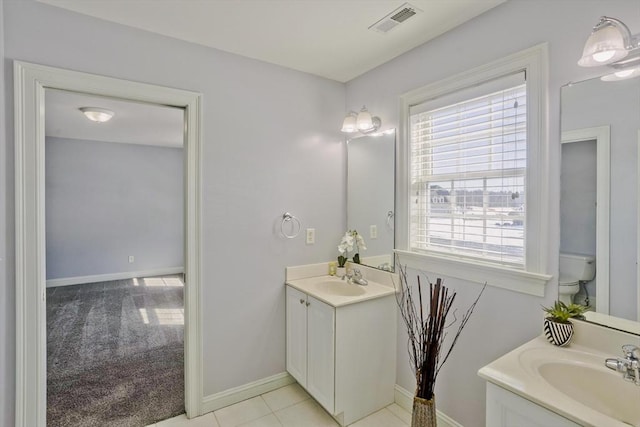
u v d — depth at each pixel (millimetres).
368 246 2549
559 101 1474
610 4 1323
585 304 1408
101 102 3328
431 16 1799
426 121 2133
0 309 1557
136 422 2072
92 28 1791
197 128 2105
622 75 1297
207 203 2156
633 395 1144
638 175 1270
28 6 1638
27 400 1650
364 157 2592
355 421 2078
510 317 1664
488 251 1804
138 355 2980
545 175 1521
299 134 2531
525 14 1587
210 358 2189
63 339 3316
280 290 2475
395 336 2279
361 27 1912
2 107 1570
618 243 1323
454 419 1923
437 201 2076
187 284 2123
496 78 1724
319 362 2107
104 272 5695
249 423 2070
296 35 2006
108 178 5680
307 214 2586
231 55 2223
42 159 1698
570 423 956
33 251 1659
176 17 1809
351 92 2695
